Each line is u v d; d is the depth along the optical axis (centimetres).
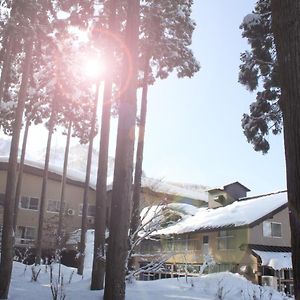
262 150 1742
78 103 2877
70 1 1666
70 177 4419
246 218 3025
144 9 1997
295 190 309
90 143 2928
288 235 3073
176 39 2177
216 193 3953
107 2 1658
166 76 2319
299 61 324
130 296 1101
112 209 938
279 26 343
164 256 1337
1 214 3966
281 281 2745
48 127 3175
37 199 4244
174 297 1126
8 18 1329
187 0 2177
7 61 1606
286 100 328
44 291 1166
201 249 3291
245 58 1752
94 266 1247
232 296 1213
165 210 1212
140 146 1962
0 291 1085
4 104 2342
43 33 1402
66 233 3831
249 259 2906
